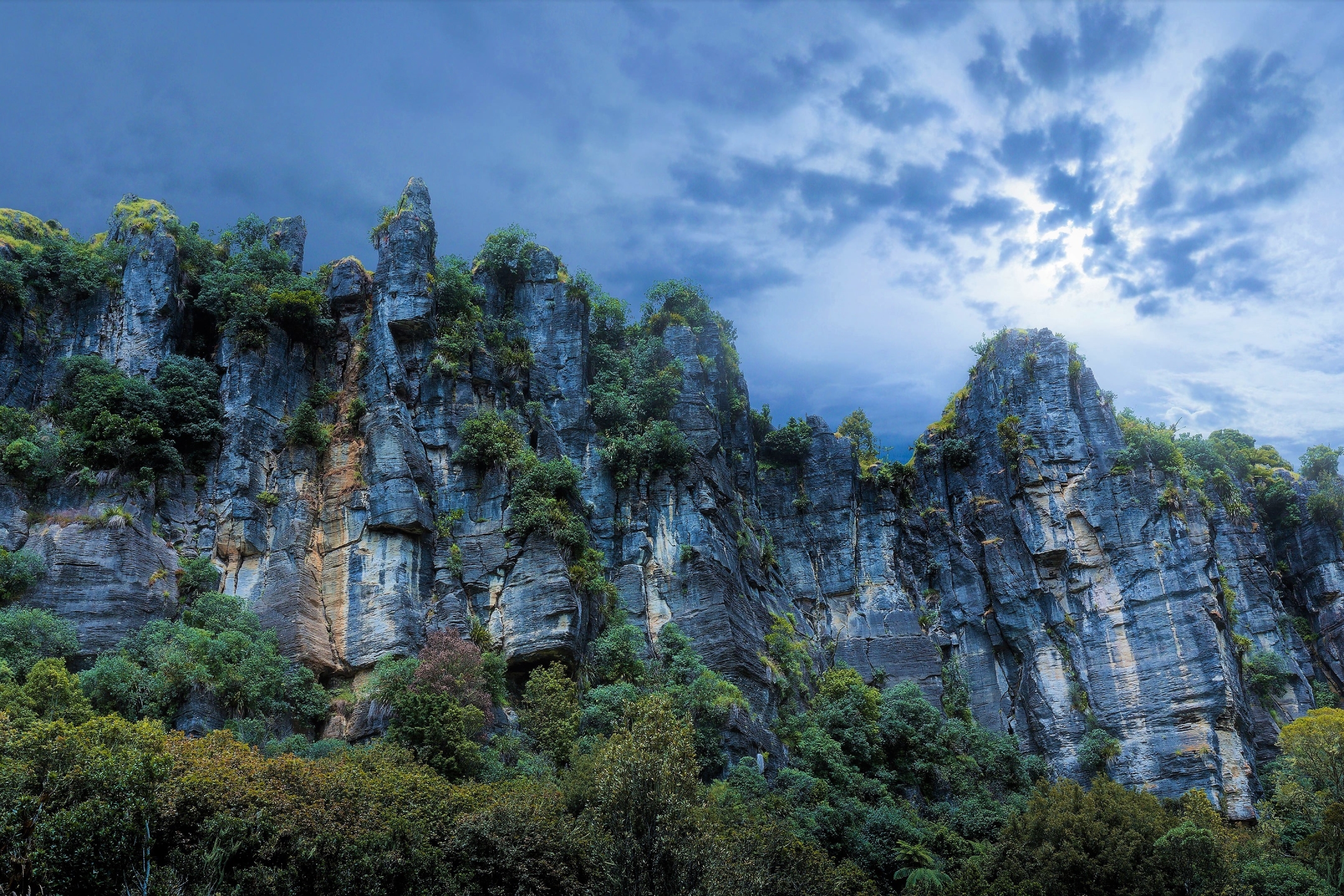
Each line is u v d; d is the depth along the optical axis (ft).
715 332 350.64
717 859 169.68
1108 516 320.29
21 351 242.37
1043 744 302.45
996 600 325.62
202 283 269.23
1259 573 344.08
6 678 172.04
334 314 277.03
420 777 170.71
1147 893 195.21
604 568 270.05
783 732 259.19
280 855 142.31
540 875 163.43
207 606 216.54
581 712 224.53
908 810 248.93
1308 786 263.29
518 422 273.54
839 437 356.18
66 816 125.08
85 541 209.36
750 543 310.65
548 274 315.78
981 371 361.30
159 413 238.27
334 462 252.62
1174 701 291.79
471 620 238.07
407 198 291.99
